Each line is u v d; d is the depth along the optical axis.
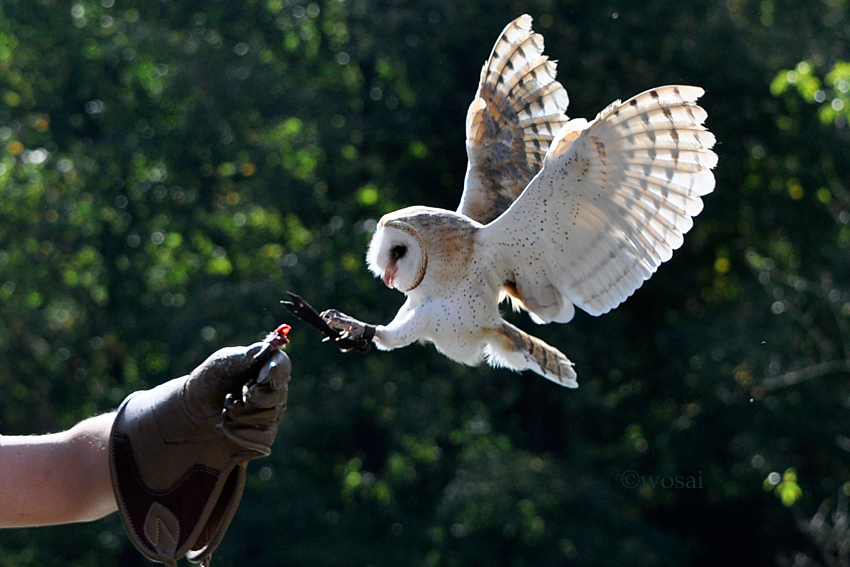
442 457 18.09
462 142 17.83
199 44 19.62
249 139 19.36
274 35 20.77
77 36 20.20
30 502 3.84
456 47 17.41
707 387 18.08
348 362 17.70
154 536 3.69
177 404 3.76
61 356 19.16
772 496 17.70
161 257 20.34
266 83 18.58
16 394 19.14
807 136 18.53
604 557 16.53
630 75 17.17
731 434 18.14
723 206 18.94
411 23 17.27
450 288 4.07
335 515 17.16
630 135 3.85
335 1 19.33
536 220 4.04
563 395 18.34
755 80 17.97
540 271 4.11
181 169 20.00
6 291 19.08
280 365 3.61
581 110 16.91
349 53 19.06
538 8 17.11
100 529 17.34
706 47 17.36
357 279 17.17
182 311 17.62
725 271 19.88
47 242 19.17
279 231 20.06
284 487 16.86
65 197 19.38
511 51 4.71
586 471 17.80
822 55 18.41
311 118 18.91
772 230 19.44
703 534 18.69
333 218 18.89
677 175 3.87
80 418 19.19
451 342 4.10
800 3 19.78
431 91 17.48
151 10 20.67
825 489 17.28
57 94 20.72
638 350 19.30
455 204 18.81
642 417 18.95
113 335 19.44
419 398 17.38
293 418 16.89
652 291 19.45
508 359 4.20
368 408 17.41
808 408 17.23
